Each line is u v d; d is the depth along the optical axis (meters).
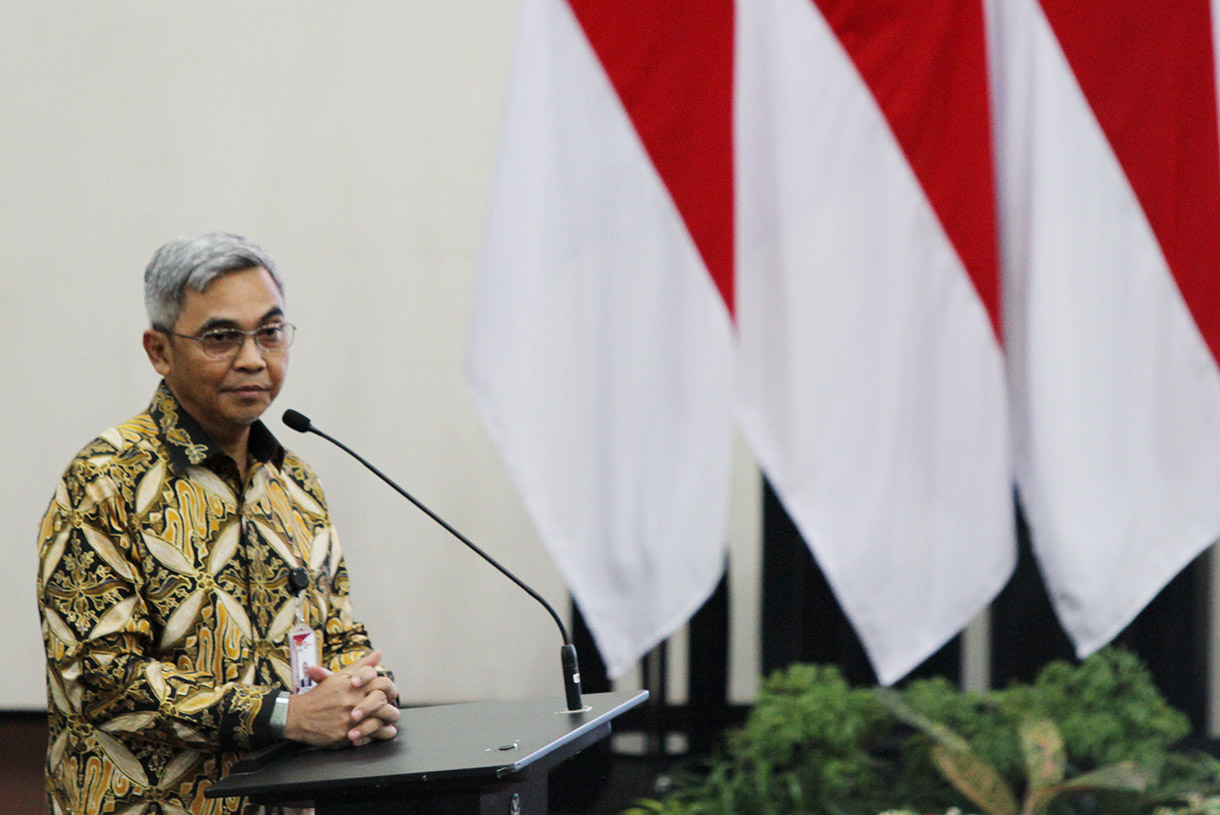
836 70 11.72
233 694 5.48
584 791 14.45
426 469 15.45
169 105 15.42
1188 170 11.91
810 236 11.72
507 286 11.41
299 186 15.46
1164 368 11.91
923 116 11.68
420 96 15.44
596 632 11.43
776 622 15.23
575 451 11.43
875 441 11.71
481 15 15.44
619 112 11.43
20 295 15.44
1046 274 11.83
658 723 15.16
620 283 11.47
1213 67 11.92
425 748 5.20
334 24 15.42
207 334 5.81
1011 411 12.21
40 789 14.16
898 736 14.32
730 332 11.41
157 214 15.44
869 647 11.66
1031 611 15.20
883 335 11.71
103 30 15.36
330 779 4.68
